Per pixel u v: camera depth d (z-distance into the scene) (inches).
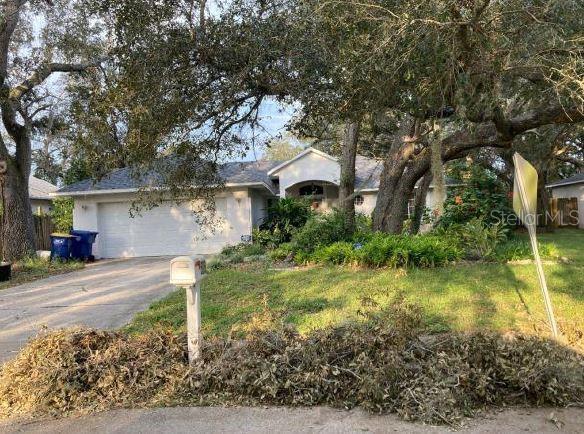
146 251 698.2
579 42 200.2
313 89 229.9
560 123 301.0
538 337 174.6
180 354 184.7
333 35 209.5
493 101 220.7
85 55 433.7
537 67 208.8
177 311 283.9
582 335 200.4
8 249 592.4
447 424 144.2
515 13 199.8
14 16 551.5
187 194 313.7
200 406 162.1
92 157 249.9
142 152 241.3
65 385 166.9
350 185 495.8
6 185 591.2
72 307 324.5
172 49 226.8
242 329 227.8
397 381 156.9
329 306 272.4
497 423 144.7
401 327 173.6
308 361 167.5
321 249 425.7
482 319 237.1
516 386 157.9
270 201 853.2
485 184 579.2
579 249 503.5
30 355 177.3
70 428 150.7
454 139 380.2
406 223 557.6
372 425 145.5
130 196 691.4
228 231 682.8
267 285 337.1
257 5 227.8
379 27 194.7
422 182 543.2
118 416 157.2
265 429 145.3
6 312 319.0
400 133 444.1
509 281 312.7
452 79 211.2
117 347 181.0
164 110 230.2
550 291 286.7
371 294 271.4
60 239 606.9
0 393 171.5
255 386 164.6
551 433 137.9
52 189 1018.1
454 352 167.5
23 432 149.4
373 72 207.8
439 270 354.3
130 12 226.1
